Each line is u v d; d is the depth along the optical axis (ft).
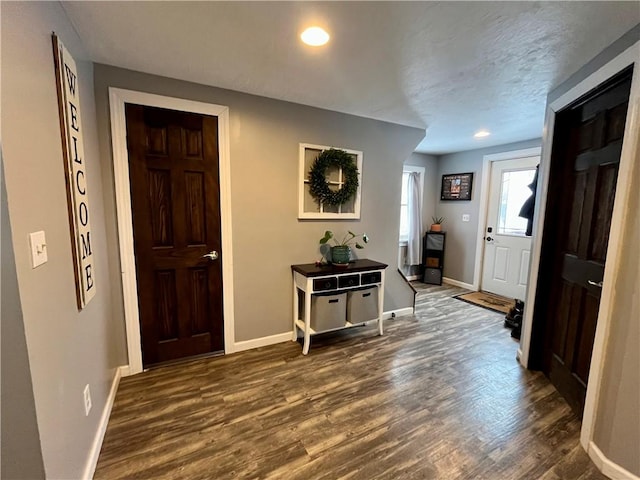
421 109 9.22
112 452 5.16
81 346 4.60
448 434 5.69
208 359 8.33
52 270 3.72
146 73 6.86
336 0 4.33
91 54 6.04
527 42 5.40
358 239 10.62
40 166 3.53
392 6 4.46
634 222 4.54
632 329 4.53
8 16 2.95
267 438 5.53
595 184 5.98
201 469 4.86
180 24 5.00
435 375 7.72
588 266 6.06
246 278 8.70
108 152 6.77
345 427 5.84
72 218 4.37
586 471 4.91
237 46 5.69
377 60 6.16
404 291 12.01
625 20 4.67
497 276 14.92
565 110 6.88
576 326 6.40
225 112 7.80
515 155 13.69
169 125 7.29
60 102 4.18
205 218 7.96
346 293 9.32
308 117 9.04
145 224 7.34
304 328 8.82
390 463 5.02
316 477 4.75
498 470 4.91
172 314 7.92
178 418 6.02
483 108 9.04
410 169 16.52
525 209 11.89
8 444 3.11
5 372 3.01
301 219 9.37
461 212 16.37
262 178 8.56
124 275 7.17
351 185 9.77
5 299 2.93
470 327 10.87
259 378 7.47
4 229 2.86
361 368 8.02
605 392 4.95
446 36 5.27
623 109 5.29
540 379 7.56
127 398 6.61
